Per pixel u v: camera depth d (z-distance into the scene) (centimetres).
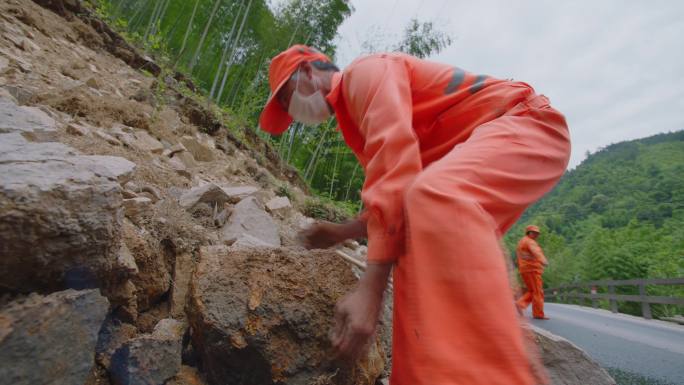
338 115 135
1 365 85
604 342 506
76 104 329
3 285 98
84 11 659
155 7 985
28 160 113
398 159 99
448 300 82
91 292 103
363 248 410
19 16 486
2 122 145
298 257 152
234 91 1153
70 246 103
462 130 125
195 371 140
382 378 170
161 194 248
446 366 76
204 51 1167
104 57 607
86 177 110
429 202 90
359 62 126
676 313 1432
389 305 188
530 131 113
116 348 126
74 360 98
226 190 317
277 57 160
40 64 399
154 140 364
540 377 82
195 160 446
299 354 136
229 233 229
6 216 90
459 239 85
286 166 834
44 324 92
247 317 133
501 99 123
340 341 94
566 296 1403
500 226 102
